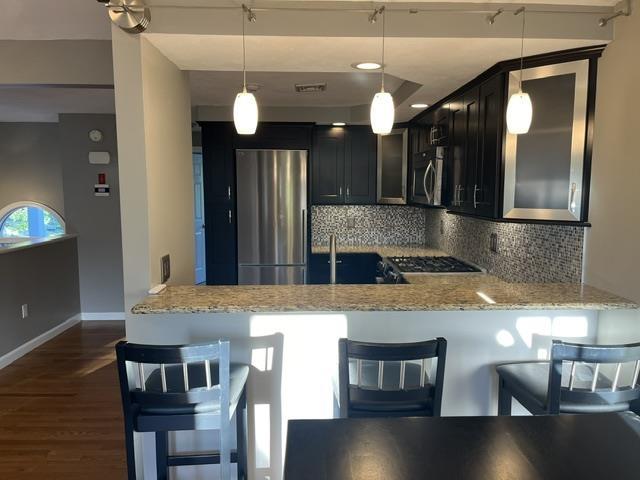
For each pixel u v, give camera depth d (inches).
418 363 83.9
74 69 118.2
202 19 82.2
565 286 94.3
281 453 90.8
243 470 84.4
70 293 215.5
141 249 87.9
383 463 47.4
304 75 143.7
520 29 84.8
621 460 48.4
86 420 126.4
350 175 202.8
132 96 84.4
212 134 198.5
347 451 49.7
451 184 135.4
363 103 191.0
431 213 205.2
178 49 90.8
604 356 66.8
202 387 74.9
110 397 140.3
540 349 90.6
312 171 203.0
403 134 185.9
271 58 96.8
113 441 116.0
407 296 86.8
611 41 86.0
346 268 196.4
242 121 81.1
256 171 199.9
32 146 262.2
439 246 193.3
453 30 84.2
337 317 88.2
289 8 82.4
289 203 200.8
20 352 175.2
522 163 100.4
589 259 94.7
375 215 215.3
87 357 174.7
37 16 106.8
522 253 120.7
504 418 57.4
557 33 85.3
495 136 104.0
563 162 95.9
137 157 85.9
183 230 110.0
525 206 101.1
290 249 201.9
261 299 84.8
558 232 104.9
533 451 49.9
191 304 81.7
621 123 84.0
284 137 199.2
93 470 104.0
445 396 90.4
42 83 118.5
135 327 88.3
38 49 117.7
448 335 89.4
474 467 46.8
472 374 90.4
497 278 131.7
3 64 117.9
